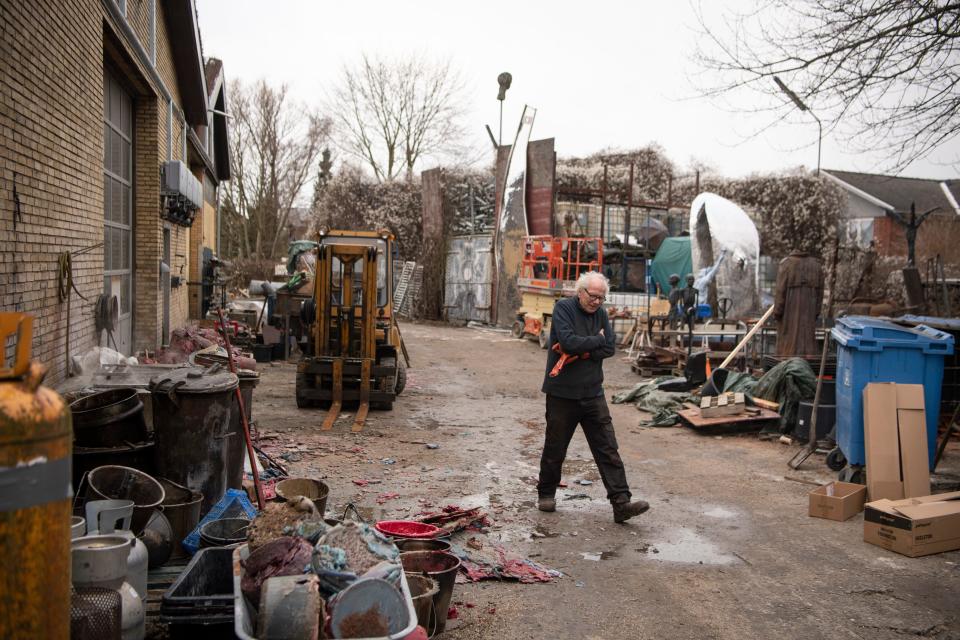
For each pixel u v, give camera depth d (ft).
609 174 94.02
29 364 7.21
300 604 9.15
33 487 6.91
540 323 66.80
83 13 25.73
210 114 75.41
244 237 134.00
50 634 7.14
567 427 19.92
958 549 17.72
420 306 95.66
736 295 67.62
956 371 29.86
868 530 18.20
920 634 13.52
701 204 69.21
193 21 46.16
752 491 22.72
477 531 18.56
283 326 53.16
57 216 23.02
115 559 9.92
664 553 17.40
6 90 18.70
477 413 35.06
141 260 41.42
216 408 16.02
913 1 23.63
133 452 15.67
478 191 95.61
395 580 10.57
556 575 15.88
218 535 13.57
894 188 146.00
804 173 98.12
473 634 13.14
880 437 20.76
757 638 13.26
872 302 52.90
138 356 35.55
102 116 28.50
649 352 48.80
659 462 26.30
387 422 31.89
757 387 32.32
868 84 25.34
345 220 104.32
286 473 22.48
